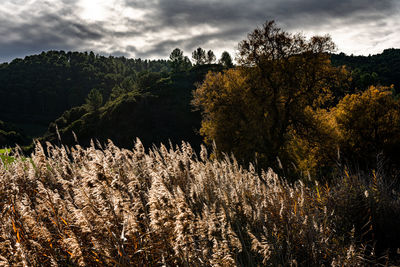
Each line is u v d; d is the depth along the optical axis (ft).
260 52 86.94
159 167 11.87
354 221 12.37
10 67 594.65
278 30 84.94
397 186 15.94
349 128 91.56
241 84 90.58
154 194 7.55
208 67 337.31
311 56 83.30
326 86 84.43
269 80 84.89
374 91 95.09
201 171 13.69
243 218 10.75
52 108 497.87
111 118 244.63
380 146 83.41
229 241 7.54
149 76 341.41
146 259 7.05
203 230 7.49
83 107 340.18
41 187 8.45
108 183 7.59
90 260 6.71
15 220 7.83
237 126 87.45
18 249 5.62
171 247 7.32
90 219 7.14
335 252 9.55
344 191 13.94
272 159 72.08
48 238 7.33
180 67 398.42
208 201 11.30
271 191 12.94
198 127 233.55
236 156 79.05
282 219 10.52
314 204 13.16
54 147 13.65
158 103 257.75
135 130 232.12
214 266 6.70
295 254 9.36
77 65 633.61
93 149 10.76
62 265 7.18
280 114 84.69
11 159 15.34
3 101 474.49
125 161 13.65
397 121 88.07
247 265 8.69
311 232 9.53
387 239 11.39
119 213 7.25
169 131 231.91
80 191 7.32
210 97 93.40
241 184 12.94
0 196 9.45
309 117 81.92
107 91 568.82
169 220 7.23
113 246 6.75
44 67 592.60
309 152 78.95
